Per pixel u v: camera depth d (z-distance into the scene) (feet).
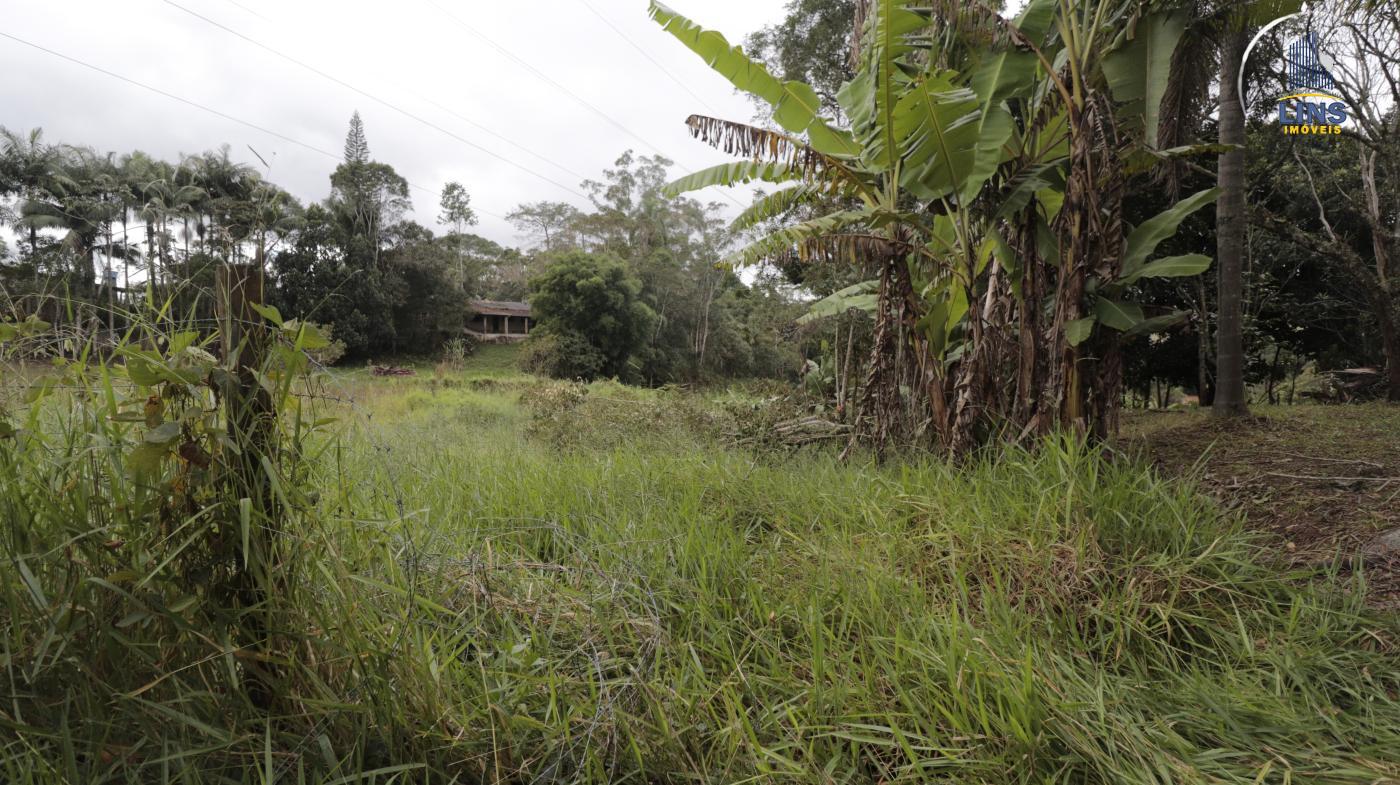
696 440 22.49
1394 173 39.68
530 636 7.71
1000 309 20.57
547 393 36.86
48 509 5.91
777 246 19.85
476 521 12.18
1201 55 18.90
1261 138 41.75
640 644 7.77
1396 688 7.69
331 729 5.94
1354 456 18.17
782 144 19.69
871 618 8.40
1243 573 9.57
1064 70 18.15
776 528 12.57
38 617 5.63
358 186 164.04
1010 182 17.49
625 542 10.72
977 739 6.36
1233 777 5.95
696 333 172.24
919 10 18.16
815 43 51.31
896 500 12.57
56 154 101.86
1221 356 27.17
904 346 21.81
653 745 6.25
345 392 7.04
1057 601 8.99
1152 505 11.38
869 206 21.13
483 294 242.99
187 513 5.86
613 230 186.39
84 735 5.39
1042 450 14.78
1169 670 7.89
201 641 5.87
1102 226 16.35
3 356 6.71
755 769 6.05
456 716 6.18
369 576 6.88
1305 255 47.06
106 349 6.27
